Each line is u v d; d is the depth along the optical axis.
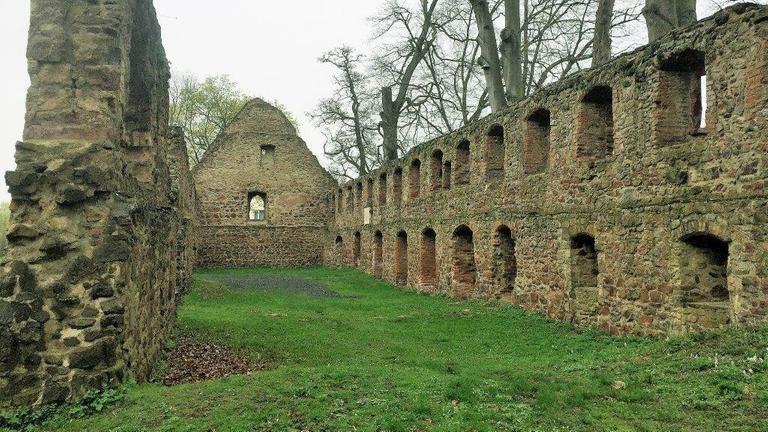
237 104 44.88
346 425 5.23
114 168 6.48
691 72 9.98
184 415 5.46
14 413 5.58
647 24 11.98
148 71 8.44
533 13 25.17
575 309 12.02
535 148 14.08
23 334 5.82
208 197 32.78
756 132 7.92
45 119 6.45
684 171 9.22
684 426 5.19
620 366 7.42
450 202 18.38
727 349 7.05
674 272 9.39
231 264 32.88
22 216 6.10
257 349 10.04
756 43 7.94
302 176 34.34
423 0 27.75
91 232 6.22
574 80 12.15
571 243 12.27
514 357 9.55
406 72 28.66
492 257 15.76
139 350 7.13
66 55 6.56
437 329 12.25
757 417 5.18
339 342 10.75
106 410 5.74
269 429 5.12
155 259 8.58
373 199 26.75
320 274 27.59
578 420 5.44
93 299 6.09
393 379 6.75
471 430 5.15
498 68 19.41
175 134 16.67
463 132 17.61
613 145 10.98
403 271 22.92
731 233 8.29
